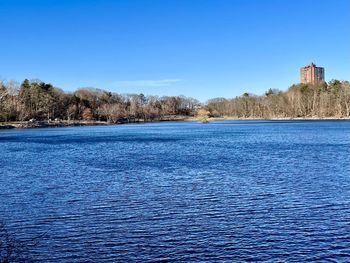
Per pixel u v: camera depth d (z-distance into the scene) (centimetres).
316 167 4681
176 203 2995
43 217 2644
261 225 2447
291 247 2089
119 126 19112
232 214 2691
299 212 2714
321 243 2139
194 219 2586
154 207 2886
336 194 3228
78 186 3650
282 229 2367
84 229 2398
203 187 3556
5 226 2456
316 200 3036
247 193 3297
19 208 2873
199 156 5944
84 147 7669
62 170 4631
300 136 10075
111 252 2052
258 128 14675
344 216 2611
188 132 12850
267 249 2069
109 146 7856
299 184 3647
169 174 4262
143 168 4725
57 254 2028
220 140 9194
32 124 16950
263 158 5594
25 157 6022
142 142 8794
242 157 5750
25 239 2233
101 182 3838
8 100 17075
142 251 2062
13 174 4362
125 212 2758
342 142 8194
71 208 2867
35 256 2003
